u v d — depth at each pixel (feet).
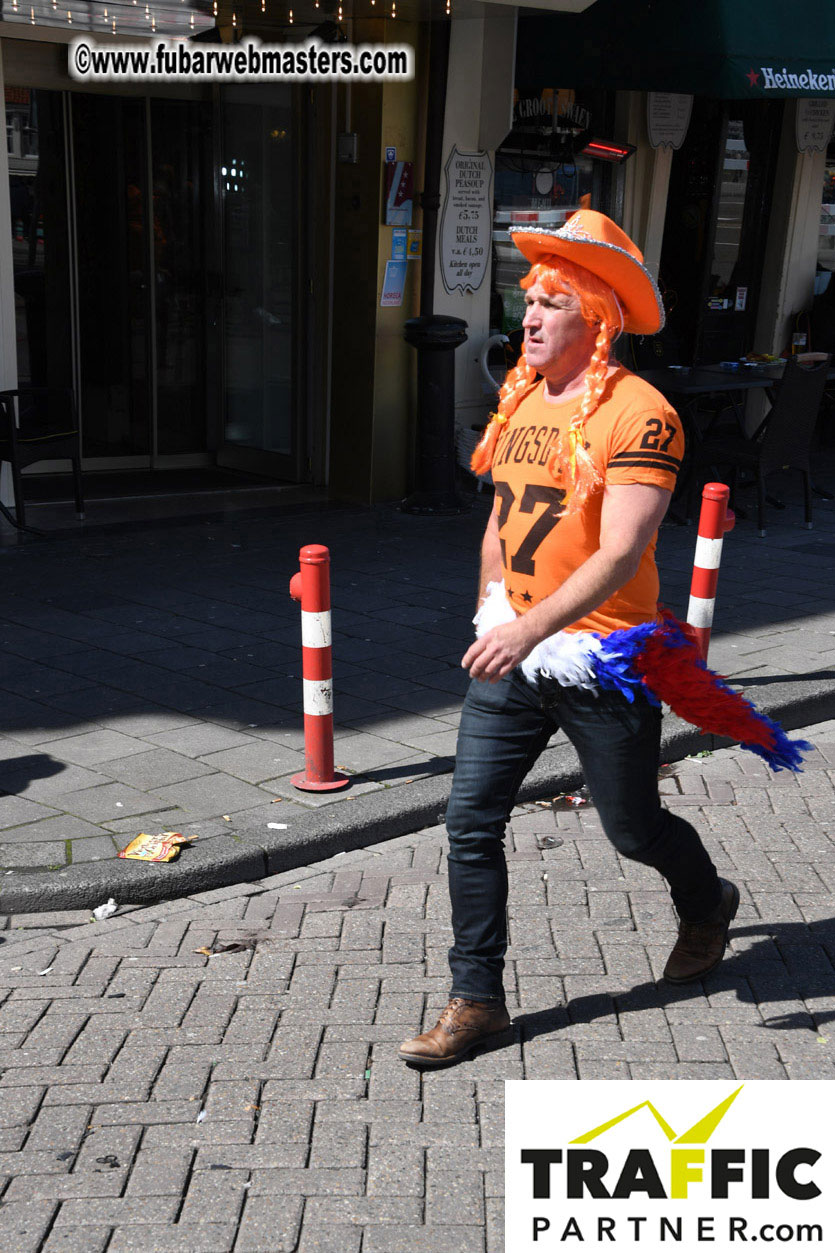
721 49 31.89
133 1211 9.37
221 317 37.24
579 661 10.40
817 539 31.50
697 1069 11.16
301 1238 9.13
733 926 13.79
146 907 14.35
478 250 34.71
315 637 16.35
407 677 21.12
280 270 35.22
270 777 17.13
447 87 32.71
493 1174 9.83
